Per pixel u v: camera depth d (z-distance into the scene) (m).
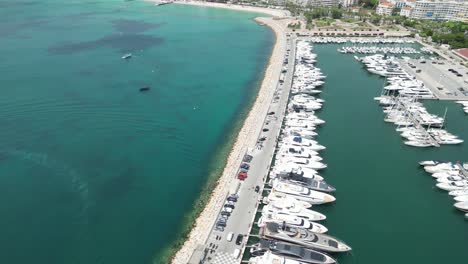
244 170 110.44
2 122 136.88
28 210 94.69
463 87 179.75
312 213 93.75
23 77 181.75
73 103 155.00
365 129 140.62
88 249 84.38
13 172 108.56
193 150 125.44
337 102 163.62
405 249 87.12
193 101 164.00
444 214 98.62
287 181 105.19
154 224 92.06
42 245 84.94
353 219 95.62
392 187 108.38
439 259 84.88
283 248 81.62
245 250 83.00
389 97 165.75
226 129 140.25
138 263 80.94
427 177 113.31
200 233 87.38
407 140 133.62
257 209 94.81
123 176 109.88
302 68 195.62
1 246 84.00
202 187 106.31
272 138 130.00
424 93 170.00
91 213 94.81
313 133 132.62
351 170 115.69
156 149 125.38
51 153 119.12
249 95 172.62
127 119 144.25
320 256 80.62
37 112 145.88
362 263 82.88
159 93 171.25
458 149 129.12
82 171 110.88
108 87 174.50
